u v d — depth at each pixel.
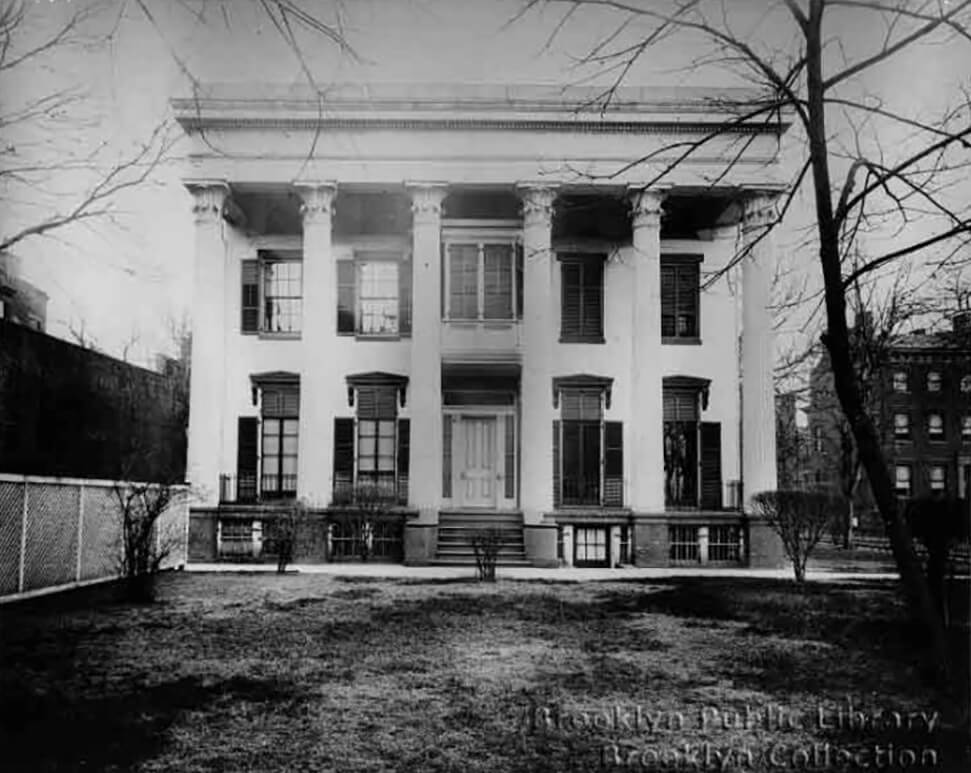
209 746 6.24
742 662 8.91
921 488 20.83
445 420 23.56
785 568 20.20
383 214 23.77
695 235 23.67
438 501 20.80
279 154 20.97
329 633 10.26
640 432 20.86
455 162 20.97
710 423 23.22
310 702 7.32
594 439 23.22
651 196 20.95
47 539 13.22
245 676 8.16
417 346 21.06
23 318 20.00
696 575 17.91
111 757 6.00
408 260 23.64
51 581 13.30
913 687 7.72
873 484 6.02
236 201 22.88
